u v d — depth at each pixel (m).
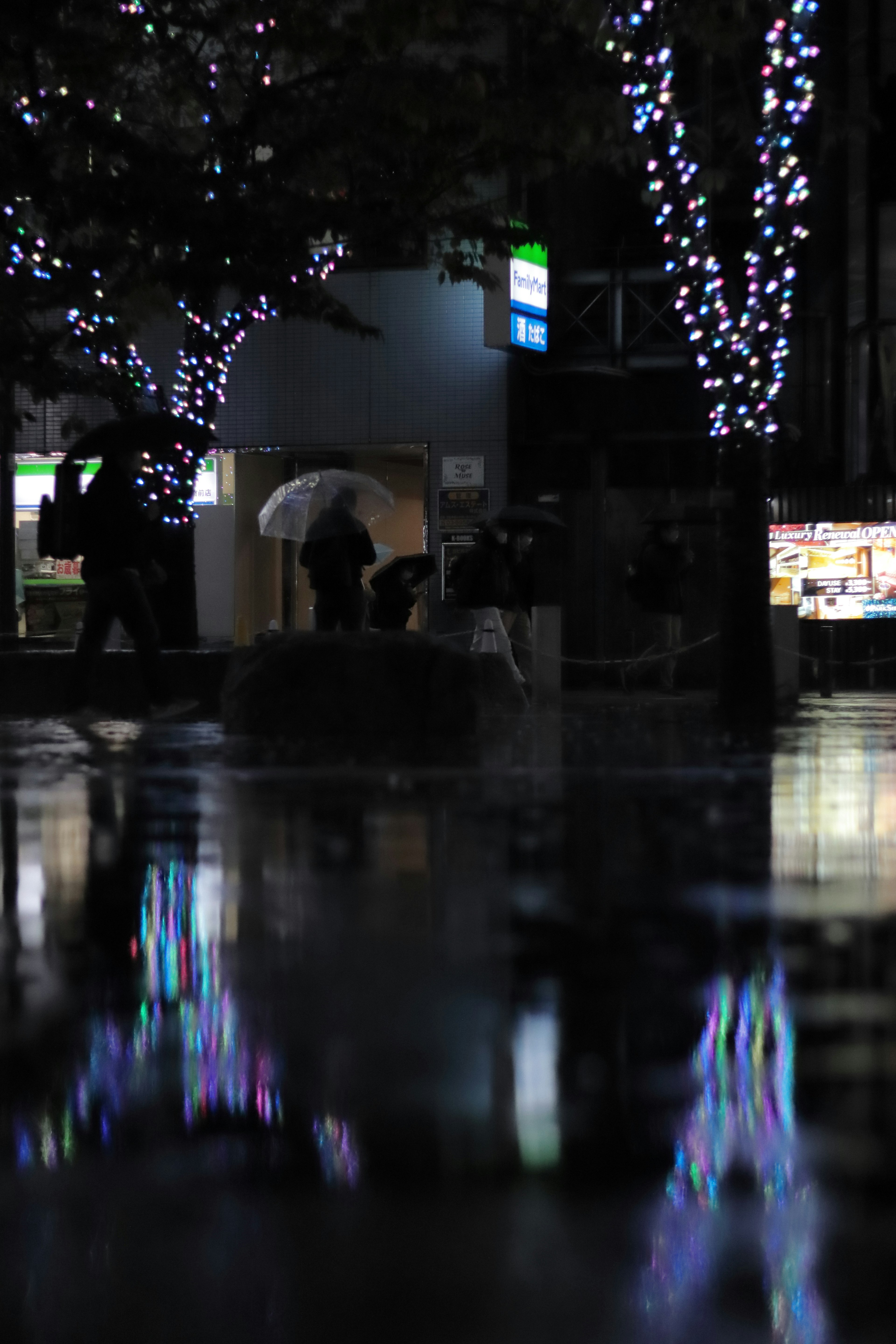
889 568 29.58
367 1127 2.70
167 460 22.59
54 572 33.00
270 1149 2.57
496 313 30.62
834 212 32.75
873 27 32.19
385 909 5.11
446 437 32.06
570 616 32.44
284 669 15.68
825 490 30.89
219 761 11.77
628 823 7.52
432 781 9.86
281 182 20.53
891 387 31.55
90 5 19.97
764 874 5.85
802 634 29.88
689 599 32.75
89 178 19.50
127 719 19.50
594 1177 2.40
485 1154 2.53
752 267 18.72
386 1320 1.86
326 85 21.62
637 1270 2.00
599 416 32.00
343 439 32.31
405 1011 3.65
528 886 5.59
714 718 18.28
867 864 6.11
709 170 18.56
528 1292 1.93
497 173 21.59
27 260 21.17
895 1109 2.79
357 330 22.38
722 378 18.66
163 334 32.75
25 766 11.25
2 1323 1.89
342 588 20.91
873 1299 1.91
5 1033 3.46
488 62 20.56
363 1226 2.18
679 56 23.91
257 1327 1.85
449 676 15.66
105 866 6.17
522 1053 3.23
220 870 6.04
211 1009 3.69
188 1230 2.18
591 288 32.00
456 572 23.00
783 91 18.25
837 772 10.43
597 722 17.53
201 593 32.94
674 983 3.95
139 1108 2.84
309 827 7.43
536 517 24.12
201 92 21.28
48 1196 2.34
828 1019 3.53
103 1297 1.95
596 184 31.78
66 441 32.91
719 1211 2.23
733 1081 2.99
